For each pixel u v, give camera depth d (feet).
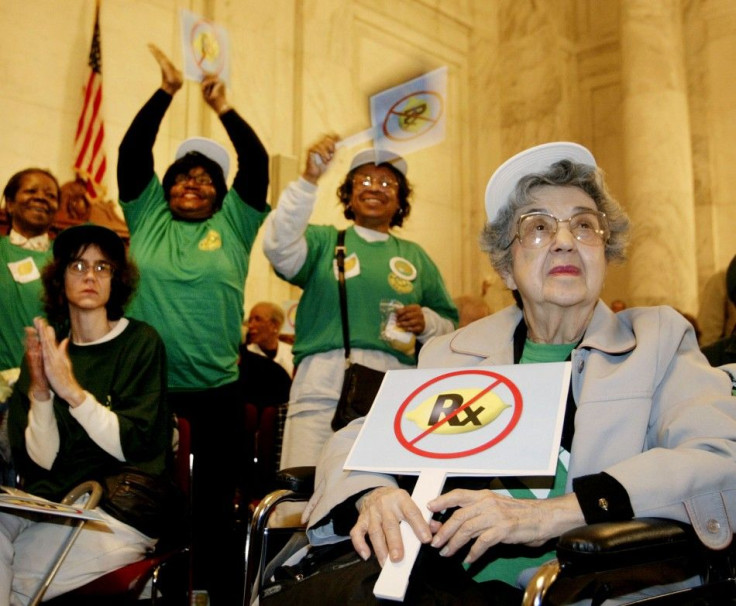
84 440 8.20
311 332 11.24
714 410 5.04
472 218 25.03
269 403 15.48
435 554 4.92
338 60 21.97
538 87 25.41
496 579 5.27
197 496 10.80
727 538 4.47
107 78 17.72
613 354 5.65
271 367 15.81
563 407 4.81
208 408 11.11
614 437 5.28
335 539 5.66
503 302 24.22
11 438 8.34
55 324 9.11
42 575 7.38
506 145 25.73
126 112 17.97
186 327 11.18
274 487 11.48
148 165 11.89
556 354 6.11
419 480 4.78
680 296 22.20
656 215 22.36
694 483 4.57
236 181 12.12
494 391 5.11
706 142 24.38
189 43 14.16
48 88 16.87
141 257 11.37
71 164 16.98
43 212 14.96
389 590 4.41
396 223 12.48
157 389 8.63
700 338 16.60
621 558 4.10
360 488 5.34
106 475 7.95
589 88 27.17
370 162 12.10
